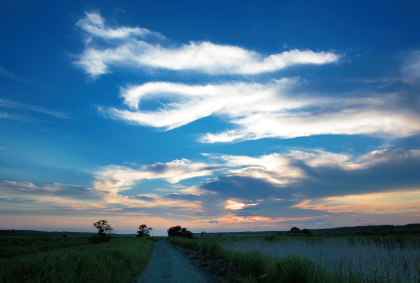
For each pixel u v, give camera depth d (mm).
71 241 41688
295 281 7746
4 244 31062
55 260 8578
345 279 6742
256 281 9188
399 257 9703
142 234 107688
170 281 10602
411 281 6609
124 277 9961
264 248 15234
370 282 6602
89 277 7957
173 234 97375
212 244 18438
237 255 13094
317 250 13125
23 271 7242
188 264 16547
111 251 14242
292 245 16250
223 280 10648
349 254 11016
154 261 18359
